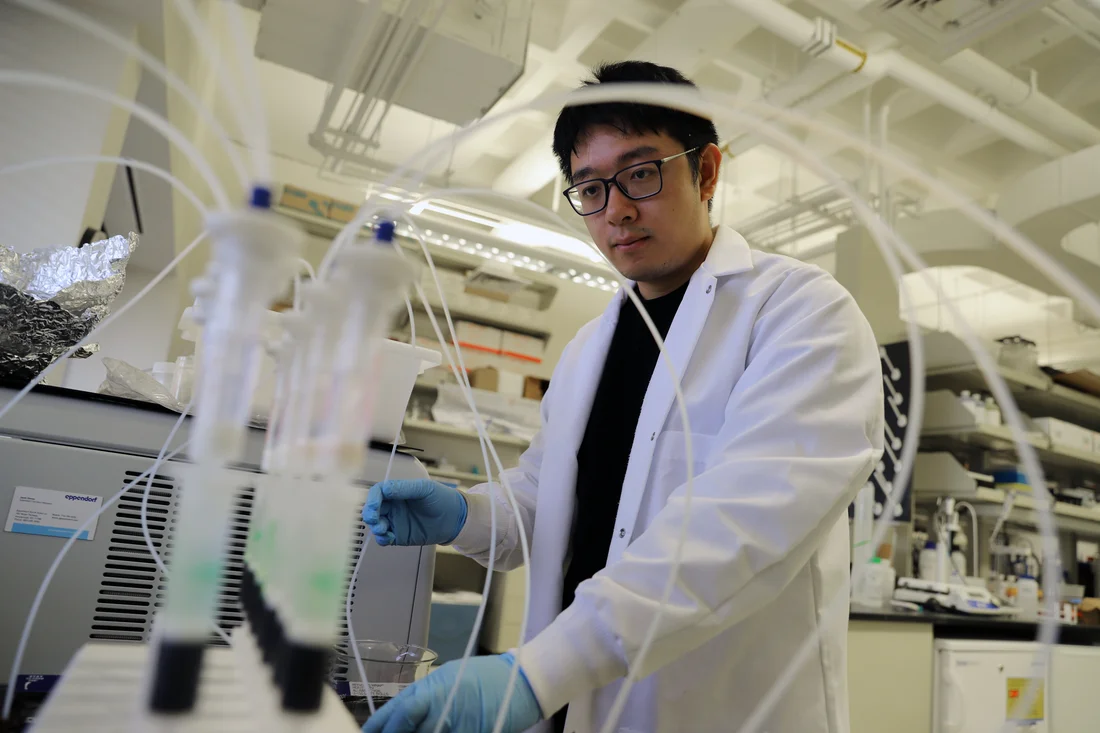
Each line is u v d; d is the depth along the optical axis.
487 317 4.59
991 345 3.74
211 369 0.44
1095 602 3.55
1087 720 2.70
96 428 0.90
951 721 2.37
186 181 2.93
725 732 0.94
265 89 3.93
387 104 2.73
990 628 2.79
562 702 0.69
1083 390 3.82
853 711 2.24
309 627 0.44
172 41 2.07
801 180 4.27
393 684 0.84
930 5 2.35
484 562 1.25
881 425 0.95
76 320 1.15
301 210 4.22
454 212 3.93
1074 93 3.53
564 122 1.21
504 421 4.33
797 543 0.77
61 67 1.85
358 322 0.44
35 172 1.77
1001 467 3.83
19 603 0.83
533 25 3.28
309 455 0.46
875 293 3.56
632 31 3.46
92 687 0.45
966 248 3.57
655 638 0.71
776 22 2.66
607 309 1.37
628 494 1.08
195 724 0.41
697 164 1.18
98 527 0.87
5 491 0.84
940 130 3.89
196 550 0.43
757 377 0.98
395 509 1.06
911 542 3.32
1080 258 3.59
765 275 1.17
